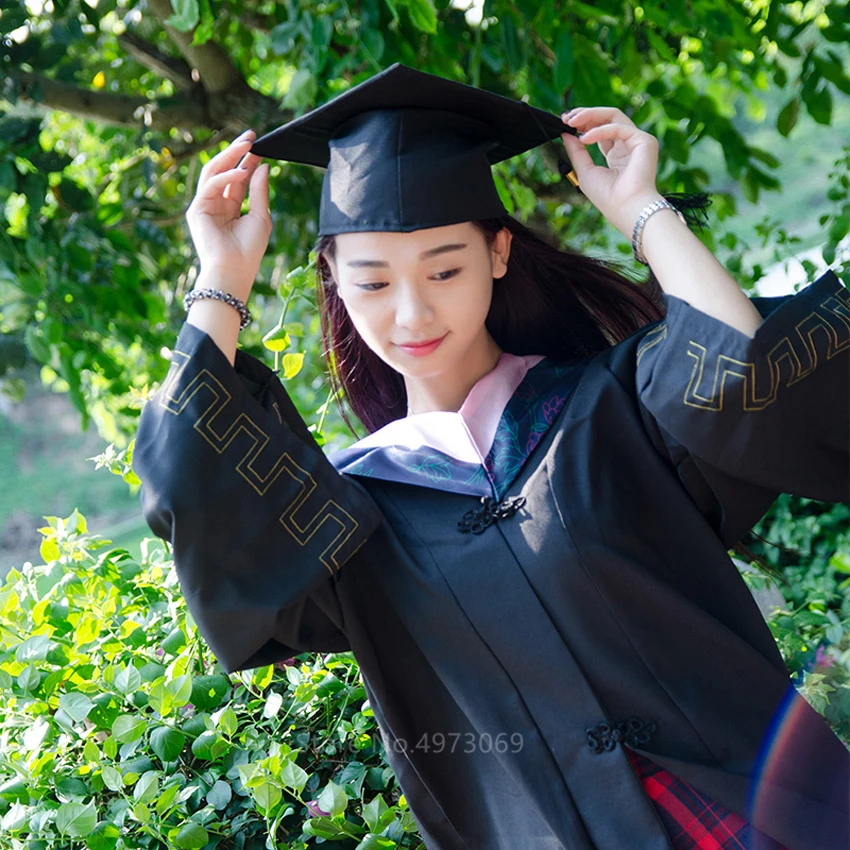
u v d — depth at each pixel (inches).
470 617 81.7
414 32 171.5
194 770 109.1
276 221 217.6
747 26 171.3
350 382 101.9
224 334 83.4
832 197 173.6
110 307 190.2
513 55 161.9
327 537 82.1
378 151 82.6
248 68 220.8
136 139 212.7
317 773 109.5
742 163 195.9
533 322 97.0
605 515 80.4
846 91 183.3
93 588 118.3
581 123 84.8
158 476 79.6
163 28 218.8
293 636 89.0
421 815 89.1
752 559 111.7
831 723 128.0
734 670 81.3
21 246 187.9
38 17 172.7
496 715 82.5
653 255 78.9
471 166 84.1
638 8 174.7
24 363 194.4
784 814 78.2
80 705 106.1
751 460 75.3
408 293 82.0
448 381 89.5
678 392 75.5
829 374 74.8
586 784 80.1
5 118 172.6
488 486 83.7
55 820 101.7
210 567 80.7
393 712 88.0
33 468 620.1
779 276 232.5
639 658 80.4
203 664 114.9
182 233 233.3
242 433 80.9
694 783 78.0
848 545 178.4
